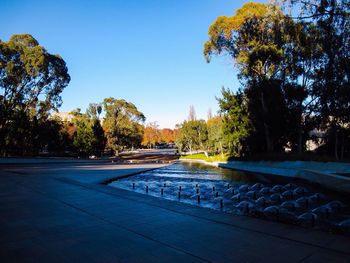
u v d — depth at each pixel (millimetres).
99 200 8367
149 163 39938
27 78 36969
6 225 5840
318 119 27625
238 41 31672
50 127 42562
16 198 8797
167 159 54750
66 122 58250
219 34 31422
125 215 6598
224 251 4340
